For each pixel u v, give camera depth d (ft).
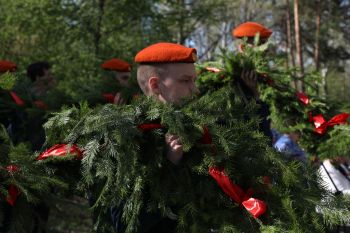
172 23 33.01
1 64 13.51
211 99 6.59
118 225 6.33
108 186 5.92
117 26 31.48
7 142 6.86
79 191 6.71
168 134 6.16
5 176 6.37
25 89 13.29
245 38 10.94
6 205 6.45
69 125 6.40
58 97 13.00
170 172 6.16
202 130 6.02
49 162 6.50
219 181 6.02
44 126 6.33
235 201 6.11
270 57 10.87
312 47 84.94
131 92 12.43
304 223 5.85
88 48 30.71
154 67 6.75
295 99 10.50
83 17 30.07
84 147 6.07
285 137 12.98
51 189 6.76
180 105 6.43
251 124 6.40
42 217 6.75
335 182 12.37
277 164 6.14
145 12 31.19
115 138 5.82
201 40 70.69
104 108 6.09
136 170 6.03
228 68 10.14
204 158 6.05
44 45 30.63
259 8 74.08
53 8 29.55
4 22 30.32
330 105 10.75
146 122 6.17
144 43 32.17
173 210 6.23
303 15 80.48
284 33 80.28
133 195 6.00
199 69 10.43
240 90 9.95
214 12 36.76
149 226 6.20
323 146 10.15
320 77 11.30
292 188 6.10
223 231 5.89
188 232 6.09
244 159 6.21
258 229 5.91
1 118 12.42
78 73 28.91
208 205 6.15
